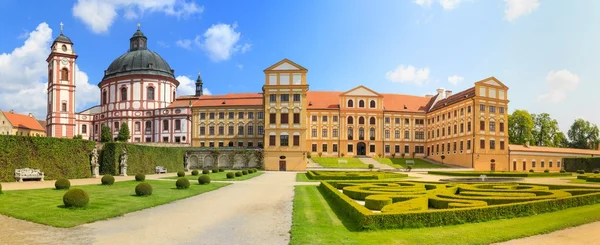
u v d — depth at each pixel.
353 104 106.50
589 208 22.98
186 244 15.44
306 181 48.16
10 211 20.33
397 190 28.86
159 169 65.62
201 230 17.98
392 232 16.67
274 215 22.09
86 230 17.36
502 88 92.50
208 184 41.19
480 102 89.62
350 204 20.67
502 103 92.31
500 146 91.06
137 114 113.75
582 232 17.20
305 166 83.81
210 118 104.12
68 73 108.88
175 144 102.31
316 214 21.92
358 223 18.00
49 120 108.94
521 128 109.38
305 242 15.24
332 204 26.12
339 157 101.31
